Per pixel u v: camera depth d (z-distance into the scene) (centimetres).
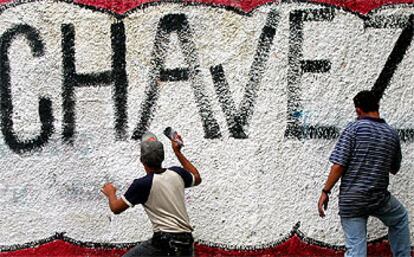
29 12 570
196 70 565
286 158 561
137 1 568
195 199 563
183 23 566
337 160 489
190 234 475
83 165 567
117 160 566
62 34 569
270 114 562
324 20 562
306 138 562
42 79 570
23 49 570
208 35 565
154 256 464
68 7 570
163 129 565
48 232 568
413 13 561
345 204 492
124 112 567
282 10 564
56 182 568
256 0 564
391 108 560
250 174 561
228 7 564
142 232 565
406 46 561
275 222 561
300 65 562
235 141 562
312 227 561
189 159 563
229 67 564
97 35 568
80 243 566
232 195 561
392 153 498
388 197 501
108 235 566
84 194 566
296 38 562
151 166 475
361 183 488
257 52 563
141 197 466
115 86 567
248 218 562
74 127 568
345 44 561
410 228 559
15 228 568
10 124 570
